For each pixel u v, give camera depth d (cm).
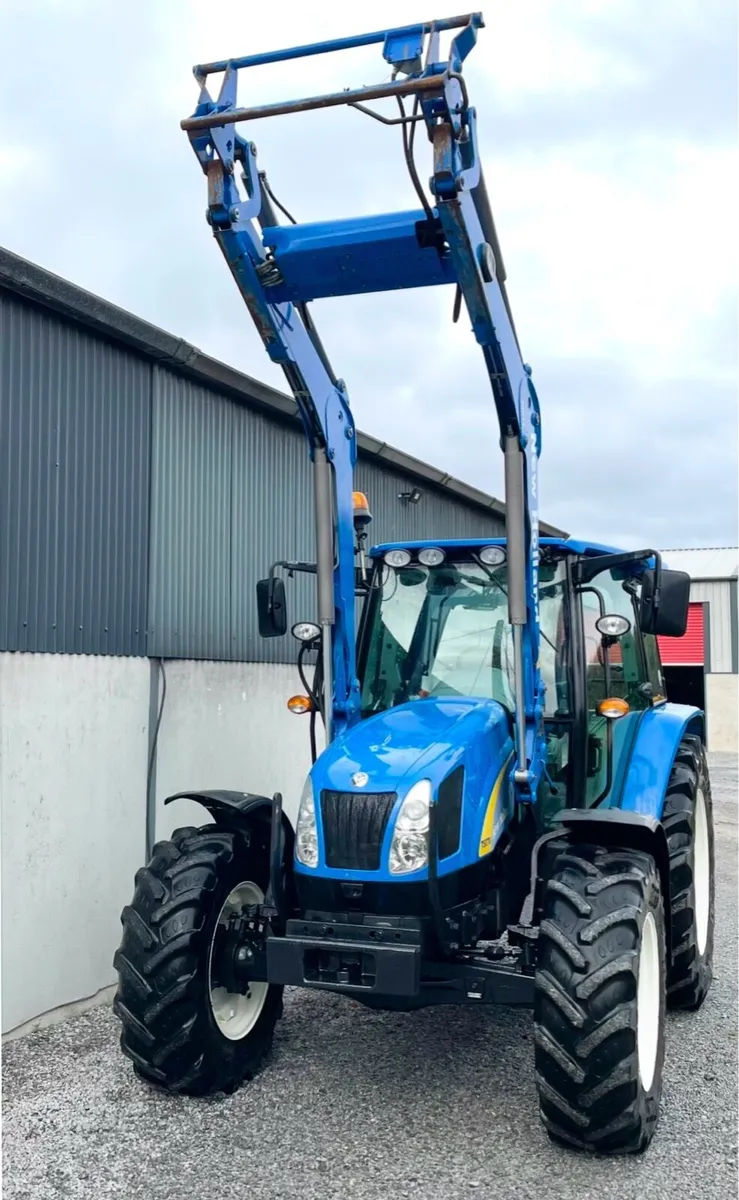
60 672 491
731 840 966
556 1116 322
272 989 412
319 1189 307
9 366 466
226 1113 363
